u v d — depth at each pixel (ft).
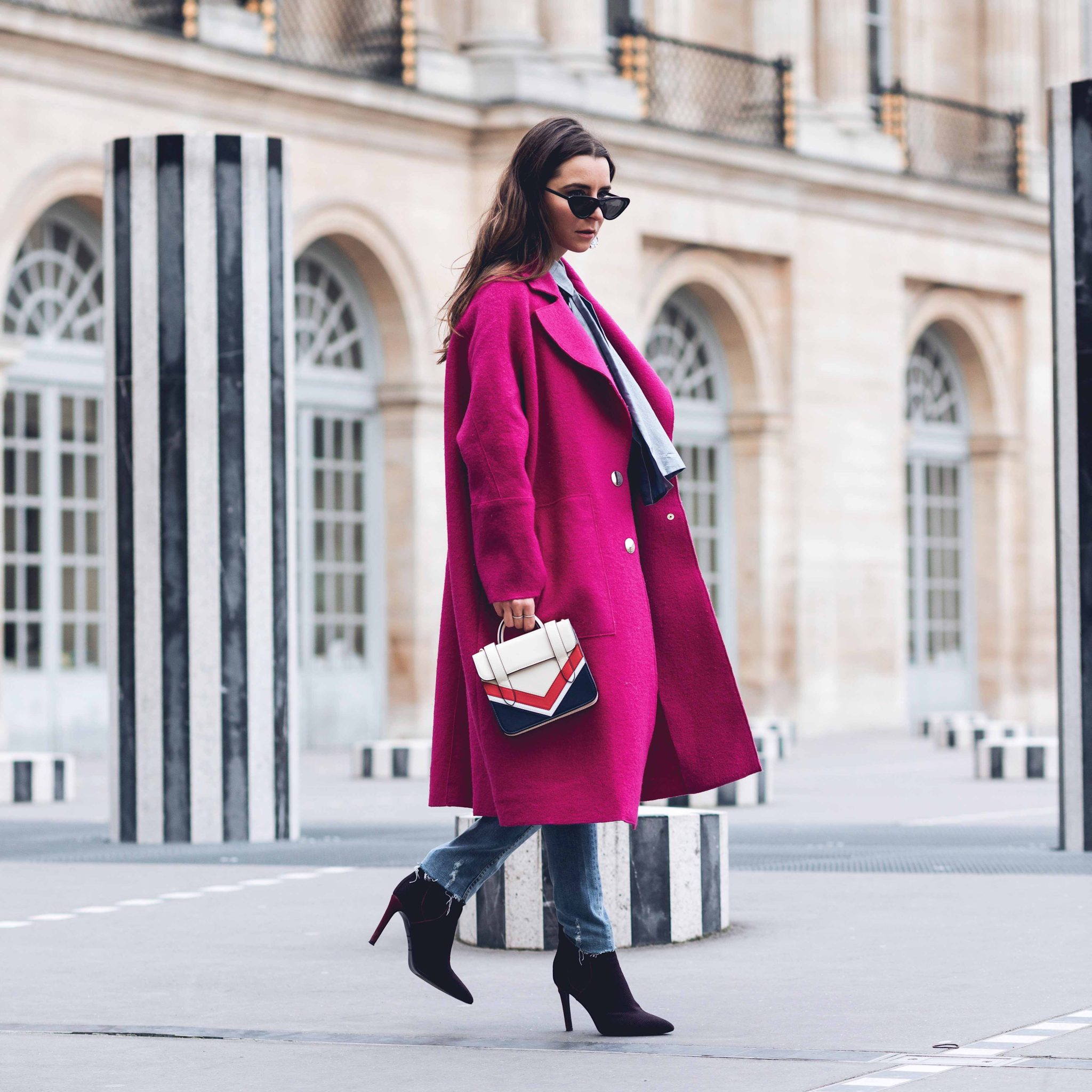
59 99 101.86
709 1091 22.74
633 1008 26.66
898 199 147.43
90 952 35.40
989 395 160.45
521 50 124.26
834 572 143.74
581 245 26.43
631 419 26.13
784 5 142.61
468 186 122.62
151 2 108.37
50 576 106.22
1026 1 161.68
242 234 56.70
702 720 26.14
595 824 26.73
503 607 25.13
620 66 131.95
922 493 156.76
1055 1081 22.84
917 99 152.97
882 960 32.94
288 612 57.16
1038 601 161.79
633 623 25.70
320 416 118.62
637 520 26.58
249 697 56.24
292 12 119.75
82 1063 25.29
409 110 117.60
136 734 56.34
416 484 120.37
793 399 141.08
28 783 76.69
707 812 37.19
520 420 25.31
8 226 99.76
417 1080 23.88
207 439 56.18
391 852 52.65
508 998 30.22
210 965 33.78
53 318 105.91
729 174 135.23
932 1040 25.63
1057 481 50.39
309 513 118.52
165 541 56.29
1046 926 36.73
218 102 109.19
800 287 141.08
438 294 120.98
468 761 26.50
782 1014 27.91
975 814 67.21
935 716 127.24
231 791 56.03
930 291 153.99
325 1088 23.53
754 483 140.46
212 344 56.29
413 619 120.57
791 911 39.55
